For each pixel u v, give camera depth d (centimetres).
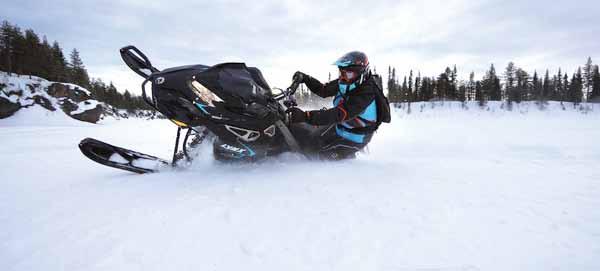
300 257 117
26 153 424
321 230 139
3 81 2272
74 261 115
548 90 6900
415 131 911
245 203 173
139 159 279
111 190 201
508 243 128
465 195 187
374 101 294
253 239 131
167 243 127
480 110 5591
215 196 186
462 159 315
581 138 626
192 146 280
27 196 194
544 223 147
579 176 235
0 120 2089
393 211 161
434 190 197
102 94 5966
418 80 7619
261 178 226
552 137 659
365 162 289
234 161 273
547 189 201
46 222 150
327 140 304
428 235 134
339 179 223
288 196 185
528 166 272
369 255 118
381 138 618
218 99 230
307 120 267
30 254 120
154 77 231
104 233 136
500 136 694
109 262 113
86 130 1059
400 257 117
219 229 140
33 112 2244
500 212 160
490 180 222
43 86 2464
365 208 165
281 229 140
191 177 231
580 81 6475
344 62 274
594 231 138
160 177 234
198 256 118
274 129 266
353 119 293
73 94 2575
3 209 169
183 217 153
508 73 6681
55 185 222
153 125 1407
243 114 240
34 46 4156
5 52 3891
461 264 112
